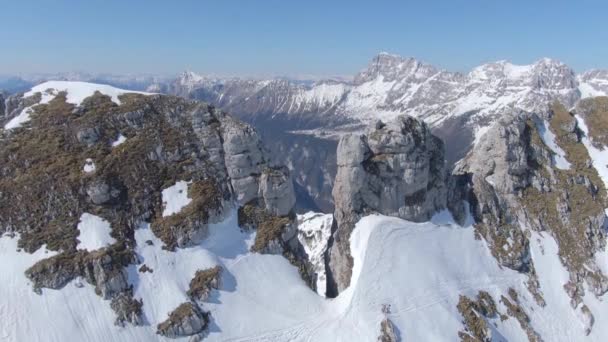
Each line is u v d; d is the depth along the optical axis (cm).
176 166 9688
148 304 7844
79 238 8181
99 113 9919
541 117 14550
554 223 11800
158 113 10338
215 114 10638
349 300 8975
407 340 8438
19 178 8725
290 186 10281
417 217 10700
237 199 9962
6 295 7294
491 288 10112
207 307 8225
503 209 11788
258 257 9388
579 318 10262
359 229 10231
